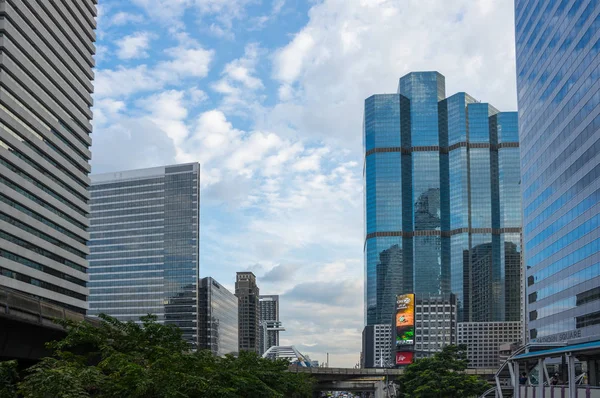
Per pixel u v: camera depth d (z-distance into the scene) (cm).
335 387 18075
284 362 8694
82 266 15825
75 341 4350
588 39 11100
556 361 11481
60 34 14638
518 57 15962
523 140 15438
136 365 3672
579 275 11506
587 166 11100
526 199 15150
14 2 12681
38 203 13762
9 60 12519
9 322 4300
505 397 7306
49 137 14300
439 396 12412
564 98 12344
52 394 2966
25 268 12800
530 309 14775
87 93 16438
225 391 4331
